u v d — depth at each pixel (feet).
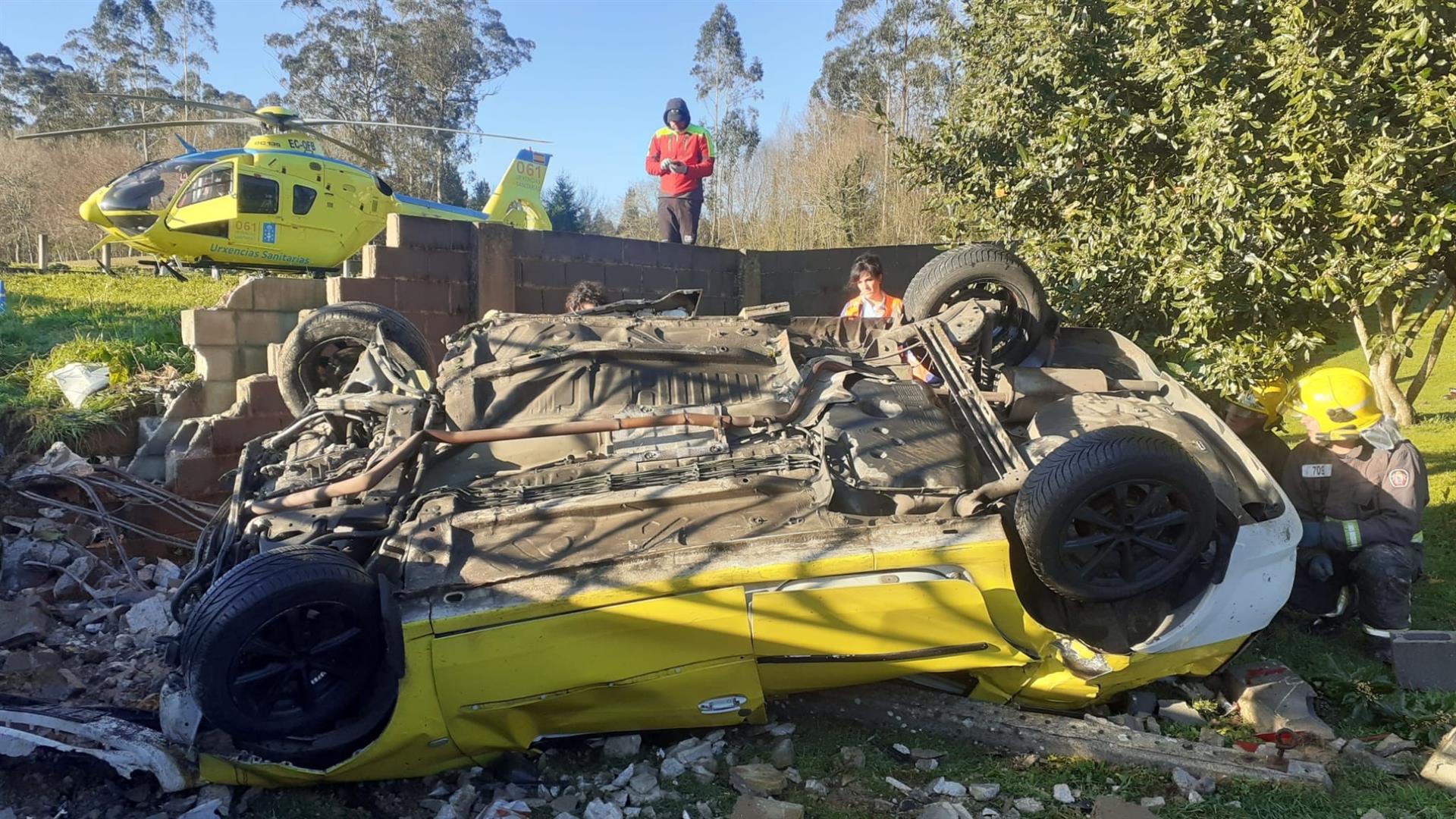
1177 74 20.51
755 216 129.49
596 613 12.53
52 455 25.12
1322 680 16.16
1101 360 20.59
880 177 110.32
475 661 12.41
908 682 15.16
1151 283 21.22
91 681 17.06
